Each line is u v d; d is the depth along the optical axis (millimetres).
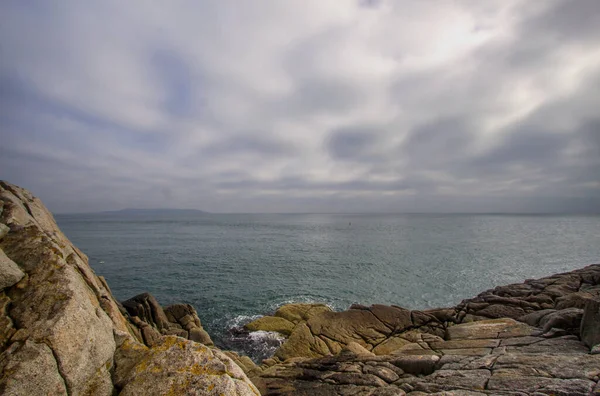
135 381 5832
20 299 6008
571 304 16297
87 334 5926
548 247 79562
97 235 117500
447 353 13047
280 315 27406
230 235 123938
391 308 21391
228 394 5484
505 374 9734
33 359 5113
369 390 10438
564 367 9602
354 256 66438
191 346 6410
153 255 67625
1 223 7855
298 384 11391
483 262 58094
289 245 87812
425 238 106938
